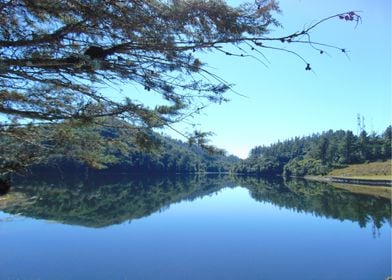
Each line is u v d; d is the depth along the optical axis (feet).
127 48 11.50
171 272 40.52
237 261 45.29
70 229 63.21
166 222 73.67
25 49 10.96
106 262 43.70
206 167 370.73
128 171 259.60
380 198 124.57
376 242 56.49
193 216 83.15
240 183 236.43
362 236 61.26
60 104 15.44
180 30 10.96
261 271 41.50
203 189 177.68
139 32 10.96
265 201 120.26
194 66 11.94
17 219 70.59
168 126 13.34
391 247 53.11
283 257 47.47
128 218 78.07
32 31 11.21
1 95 14.74
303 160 343.26
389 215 85.15
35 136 18.24
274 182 250.37
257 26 10.57
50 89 14.93
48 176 156.04
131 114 13.39
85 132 18.13
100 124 14.07
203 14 10.59
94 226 67.10
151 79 12.23
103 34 11.10
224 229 66.64
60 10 10.14
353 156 300.40
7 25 10.98
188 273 40.34
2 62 9.99
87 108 13.73
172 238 57.98
